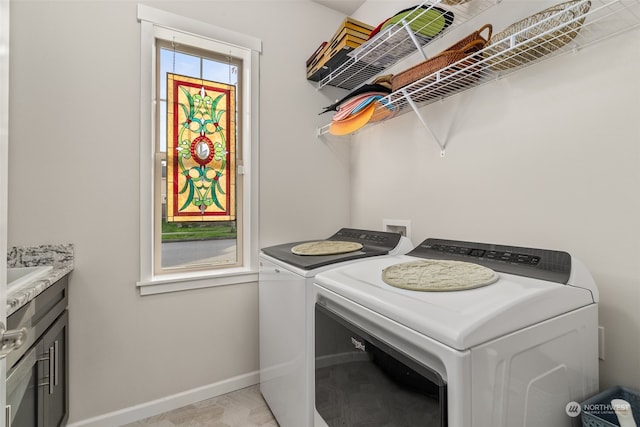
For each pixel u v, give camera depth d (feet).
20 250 4.45
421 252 4.62
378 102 5.10
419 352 2.37
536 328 2.44
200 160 6.18
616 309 3.19
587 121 3.42
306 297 3.96
